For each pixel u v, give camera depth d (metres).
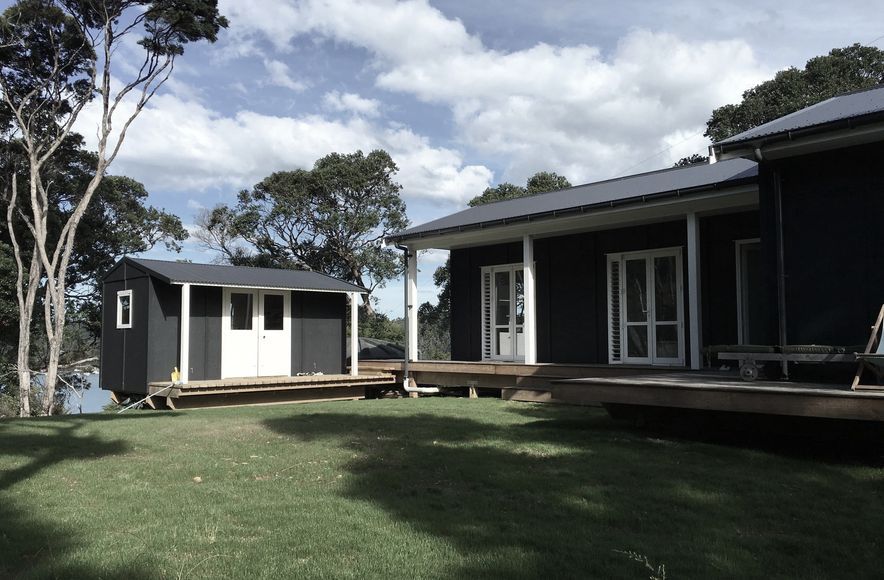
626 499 4.16
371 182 31.39
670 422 6.86
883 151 6.30
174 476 5.05
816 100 22.22
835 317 6.53
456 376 12.09
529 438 6.51
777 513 3.85
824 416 5.11
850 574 2.96
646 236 11.02
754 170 9.02
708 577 2.89
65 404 23.69
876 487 4.43
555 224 10.77
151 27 20.17
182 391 10.55
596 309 11.77
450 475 4.90
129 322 12.29
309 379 12.01
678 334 10.61
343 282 14.06
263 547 3.33
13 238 21.45
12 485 4.75
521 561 3.09
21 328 20.64
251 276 12.82
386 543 3.38
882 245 6.28
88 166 25.25
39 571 2.96
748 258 9.90
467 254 14.01
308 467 5.34
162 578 2.90
